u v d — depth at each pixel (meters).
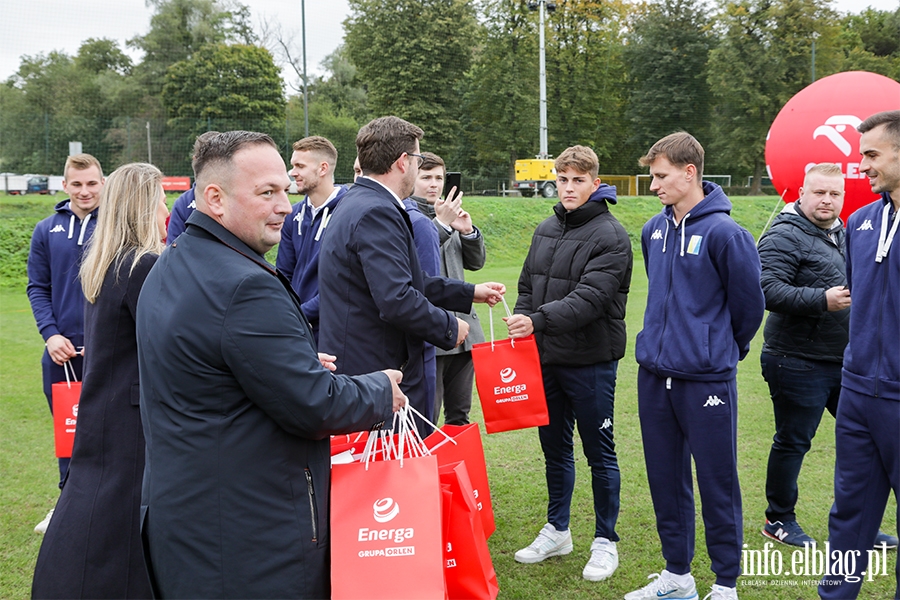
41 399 6.17
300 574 1.80
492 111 37.00
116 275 2.43
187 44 41.56
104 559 2.42
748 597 3.06
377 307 2.61
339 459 2.07
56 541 2.42
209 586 1.73
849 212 9.48
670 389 2.97
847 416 2.77
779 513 3.61
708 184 2.99
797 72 35.88
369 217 2.59
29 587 3.13
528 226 20.14
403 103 37.31
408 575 1.81
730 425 2.90
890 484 2.73
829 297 3.21
